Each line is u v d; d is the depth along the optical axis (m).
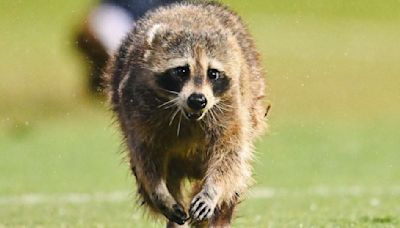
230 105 12.37
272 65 36.81
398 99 33.88
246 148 12.60
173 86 12.19
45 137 27.72
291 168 22.81
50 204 17.89
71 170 22.73
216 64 12.23
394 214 15.86
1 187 20.36
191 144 12.48
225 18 13.18
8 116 30.67
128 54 12.93
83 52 28.61
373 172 22.34
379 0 50.41
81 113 31.02
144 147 12.45
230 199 12.66
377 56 39.78
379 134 28.33
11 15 45.91
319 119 30.72
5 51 39.59
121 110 12.86
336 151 25.36
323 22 46.56
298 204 17.45
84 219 15.92
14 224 15.46
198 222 12.99
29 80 34.91
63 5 47.72
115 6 26.72
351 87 34.91
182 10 13.09
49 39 41.91
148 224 15.35
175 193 12.99
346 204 17.38
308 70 36.53
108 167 23.20
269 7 48.50
